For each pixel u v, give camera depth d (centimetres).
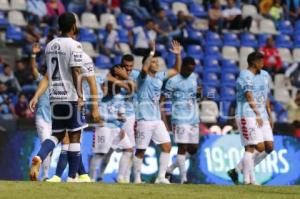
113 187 2683
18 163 4072
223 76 6250
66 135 3073
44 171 3559
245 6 7144
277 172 4491
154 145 4238
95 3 6372
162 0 6806
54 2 6147
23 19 6038
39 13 6069
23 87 5109
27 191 2445
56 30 5409
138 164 3778
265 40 6862
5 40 5809
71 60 2853
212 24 6700
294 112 5497
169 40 6244
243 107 3666
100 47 5978
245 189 2850
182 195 2514
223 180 4384
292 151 4547
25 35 5741
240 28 6850
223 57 6569
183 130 3853
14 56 5706
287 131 4856
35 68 3591
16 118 4338
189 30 6500
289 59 6881
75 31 2936
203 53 6444
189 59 3828
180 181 3953
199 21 6769
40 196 2347
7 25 5928
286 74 6469
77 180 3125
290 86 6419
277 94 6306
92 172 3747
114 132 3712
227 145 4431
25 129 4312
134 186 2777
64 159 3080
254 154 3769
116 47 6012
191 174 4319
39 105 3519
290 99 5969
